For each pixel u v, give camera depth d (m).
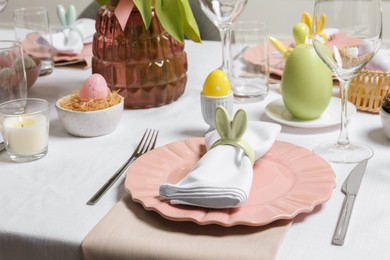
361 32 0.85
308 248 0.69
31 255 0.75
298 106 1.04
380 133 1.02
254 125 0.93
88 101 1.03
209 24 1.87
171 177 0.85
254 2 2.76
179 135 1.04
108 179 0.88
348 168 0.89
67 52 1.48
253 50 1.22
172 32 1.07
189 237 0.70
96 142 1.02
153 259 0.68
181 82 1.19
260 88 1.23
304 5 2.68
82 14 1.96
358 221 0.75
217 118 0.85
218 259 0.66
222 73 1.03
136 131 1.06
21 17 1.42
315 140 1.00
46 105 0.98
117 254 0.70
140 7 1.04
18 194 0.84
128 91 1.15
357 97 1.11
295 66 1.03
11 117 0.94
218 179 0.76
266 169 0.86
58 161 0.95
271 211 0.72
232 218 0.71
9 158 0.96
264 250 0.67
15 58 1.10
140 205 0.78
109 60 1.13
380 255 0.68
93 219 0.77
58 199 0.82
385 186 0.83
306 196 0.76
